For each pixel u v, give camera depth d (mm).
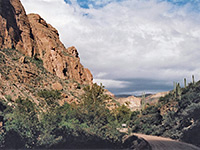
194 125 44500
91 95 49375
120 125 50125
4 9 99188
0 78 63188
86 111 44594
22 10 116250
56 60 115625
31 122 35344
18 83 69812
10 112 39719
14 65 80312
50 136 34844
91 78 146750
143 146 39188
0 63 73375
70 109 49656
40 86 81625
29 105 36938
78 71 132625
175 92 84312
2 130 31844
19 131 32875
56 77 107000
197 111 49531
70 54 149500
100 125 43156
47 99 38938
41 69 100750
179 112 63750
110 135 43562
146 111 97938
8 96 53094
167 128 62062
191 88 78688
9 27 97938
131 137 52281
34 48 111188
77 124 41094
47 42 121562
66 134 37969
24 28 110750
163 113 81562
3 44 90000
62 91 88938
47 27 144625
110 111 52125
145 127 77375
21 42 102938
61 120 38406
